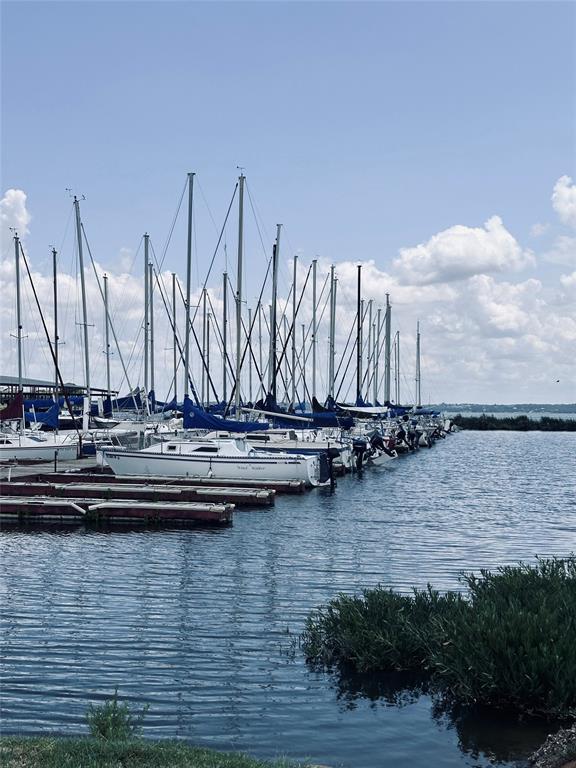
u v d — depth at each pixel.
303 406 65.06
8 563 21.73
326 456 41.78
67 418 59.09
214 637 14.73
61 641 14.49
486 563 22.08
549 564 15.45
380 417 73.00
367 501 36.53
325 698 11.74
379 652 12.87
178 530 27.67
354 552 23.58
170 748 9.16
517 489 43.28
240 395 44.41
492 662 10.86
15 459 46.69
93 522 29.06
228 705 11.51
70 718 11.00
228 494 33.88
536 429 135.00
